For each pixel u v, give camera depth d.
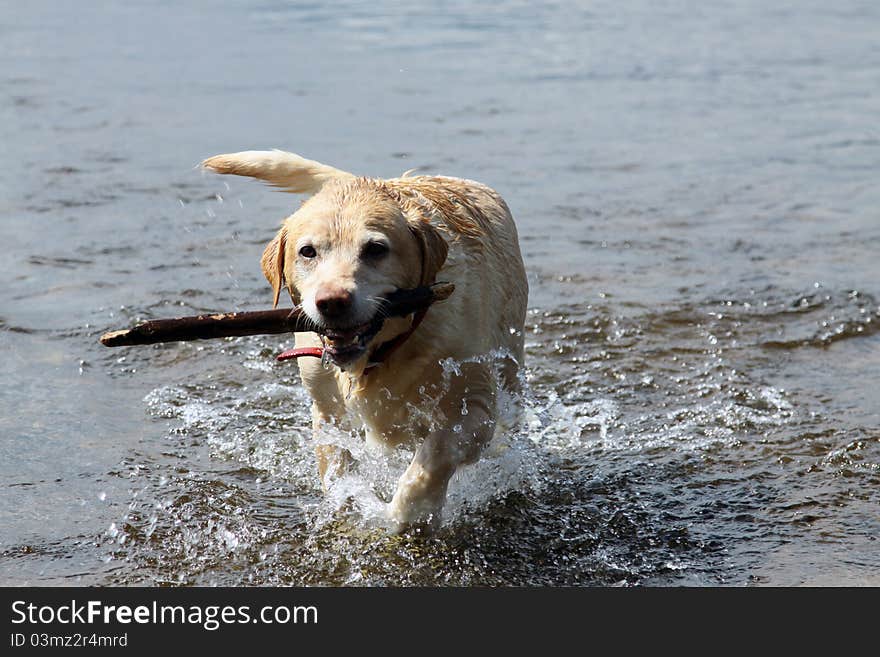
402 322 6.68
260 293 11.68
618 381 9.70
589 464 8.21
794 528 7.16
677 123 20.39
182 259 12.78
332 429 7.39
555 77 24.86
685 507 7.51
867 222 14.43
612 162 17.58
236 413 8.97
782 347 10.39
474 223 7.41
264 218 14.59
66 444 8.26
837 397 9.24
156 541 6.94
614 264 12.81
